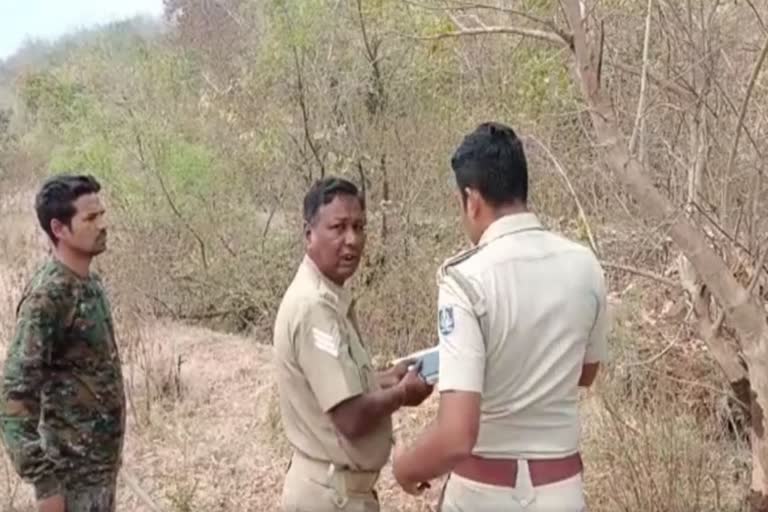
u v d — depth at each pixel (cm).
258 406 592
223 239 802
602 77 411
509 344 228
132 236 810
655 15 414
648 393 445
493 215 237
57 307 308
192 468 516
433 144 724
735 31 400
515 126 546
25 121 1297
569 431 238
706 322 373
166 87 912
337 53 761
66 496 314
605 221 485
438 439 221
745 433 442
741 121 355
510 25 462
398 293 663
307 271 291
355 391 279
